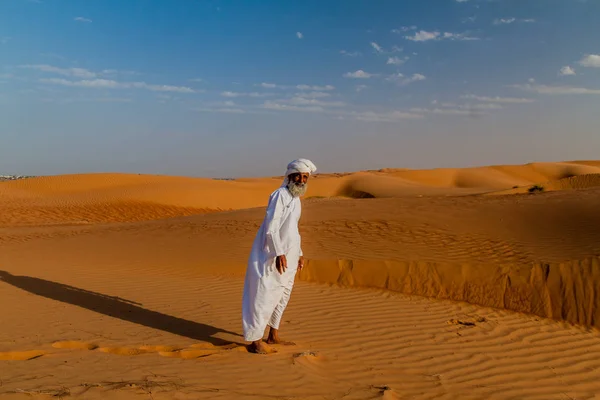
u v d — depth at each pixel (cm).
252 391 442
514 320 823
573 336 748
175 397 397
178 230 1748
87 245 1580
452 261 1034
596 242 1055
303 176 578
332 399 444
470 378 556
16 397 358
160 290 958
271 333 620
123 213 4050
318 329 721
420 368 578
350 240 1315
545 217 1346
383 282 1032
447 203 1744
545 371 594
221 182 6272
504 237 1210
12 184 5406
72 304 801
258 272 569
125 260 1299
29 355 517
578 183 4372
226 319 747
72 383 409
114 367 474
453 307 892
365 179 6938
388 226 1424
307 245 1287
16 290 895
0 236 1978
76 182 5541
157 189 5006
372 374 541
